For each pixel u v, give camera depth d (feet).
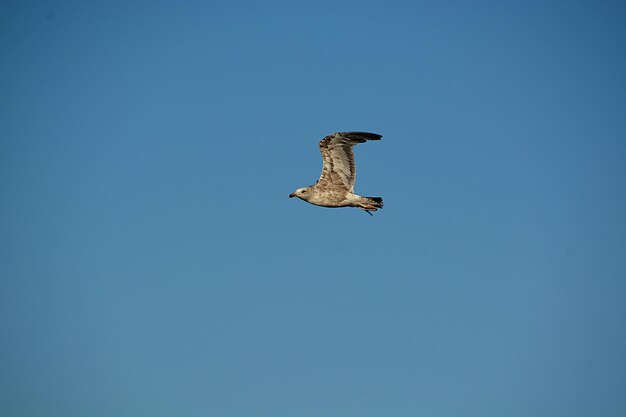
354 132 68.23
